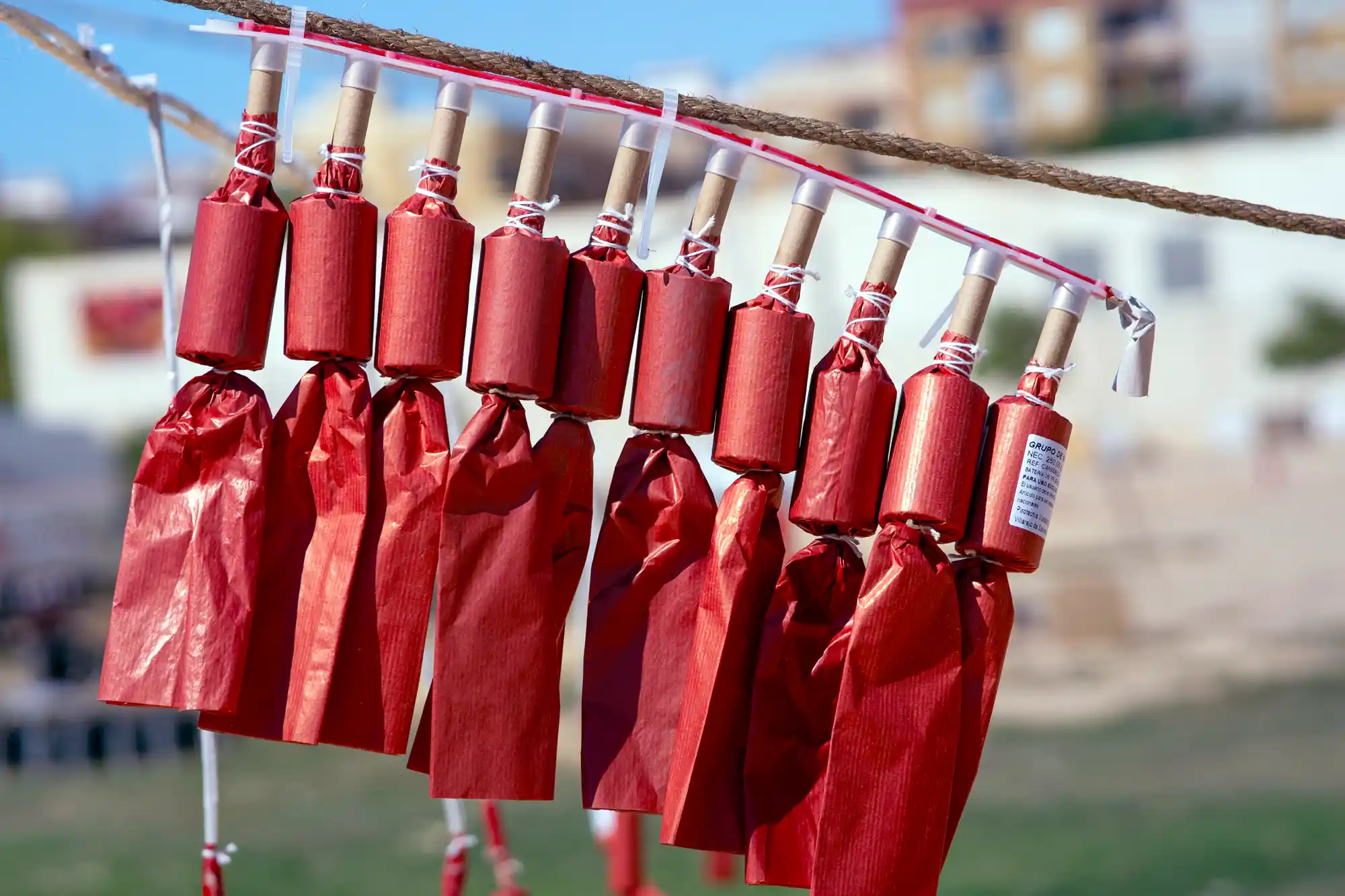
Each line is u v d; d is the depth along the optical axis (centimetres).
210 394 123
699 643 122
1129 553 1639
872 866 120
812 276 125
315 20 119
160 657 120
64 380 1883
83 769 1213
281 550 124
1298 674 1386
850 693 121
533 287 119
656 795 124
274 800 1080
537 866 803
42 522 1265
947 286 1462
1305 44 2055
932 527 124
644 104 121
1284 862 821
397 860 873
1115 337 1711
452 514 120
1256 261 1683
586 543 127
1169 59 2116
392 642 120
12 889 878
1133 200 125
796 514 124
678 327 122
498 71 120
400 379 123
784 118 121
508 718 120
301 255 120
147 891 862
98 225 2216
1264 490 1647
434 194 121
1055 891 780
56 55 150
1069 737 1274
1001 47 2172
